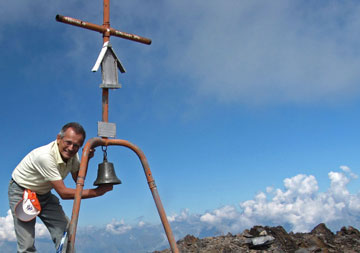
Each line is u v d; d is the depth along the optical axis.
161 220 2.59
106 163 2.49
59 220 2.53
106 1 2.69
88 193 2.43
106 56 2.62
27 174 2.31
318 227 4.04
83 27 2.57
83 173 2.33
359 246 3.37
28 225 2.32
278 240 3.58
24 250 2.30
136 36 2.79
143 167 2.63
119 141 2.55
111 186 2.49
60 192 2.29
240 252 3.45
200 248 3.79
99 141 2.47
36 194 2.38
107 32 2.65
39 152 2.28
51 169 2.27
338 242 3.55
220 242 3.86
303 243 3.47
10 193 2.34
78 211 2.27
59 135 2.32
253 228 3.99
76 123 2.34
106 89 2.60
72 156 2.37
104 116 2.56
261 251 3.41
